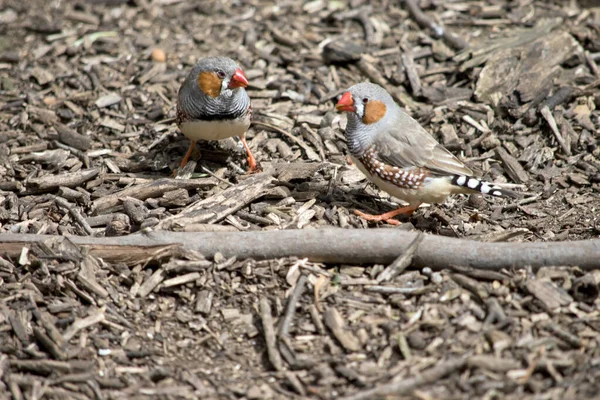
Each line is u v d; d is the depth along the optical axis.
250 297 8.05
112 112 12.02
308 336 7.57
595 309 7.49
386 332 7.45
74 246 8.37
